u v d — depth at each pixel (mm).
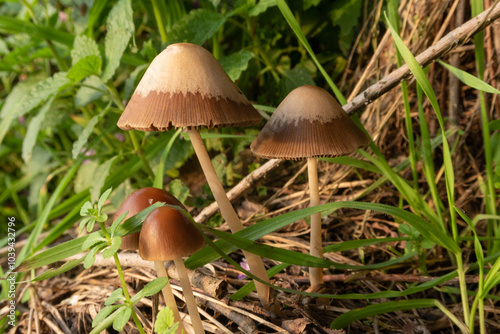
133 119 173
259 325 214
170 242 176
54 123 398
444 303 240
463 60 286
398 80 228
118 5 302
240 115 174
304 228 287
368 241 223
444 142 205
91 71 298
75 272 308
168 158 343
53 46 360
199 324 194
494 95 269
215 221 297
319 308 224
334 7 323
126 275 263
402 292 205
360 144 193
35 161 450
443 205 273
